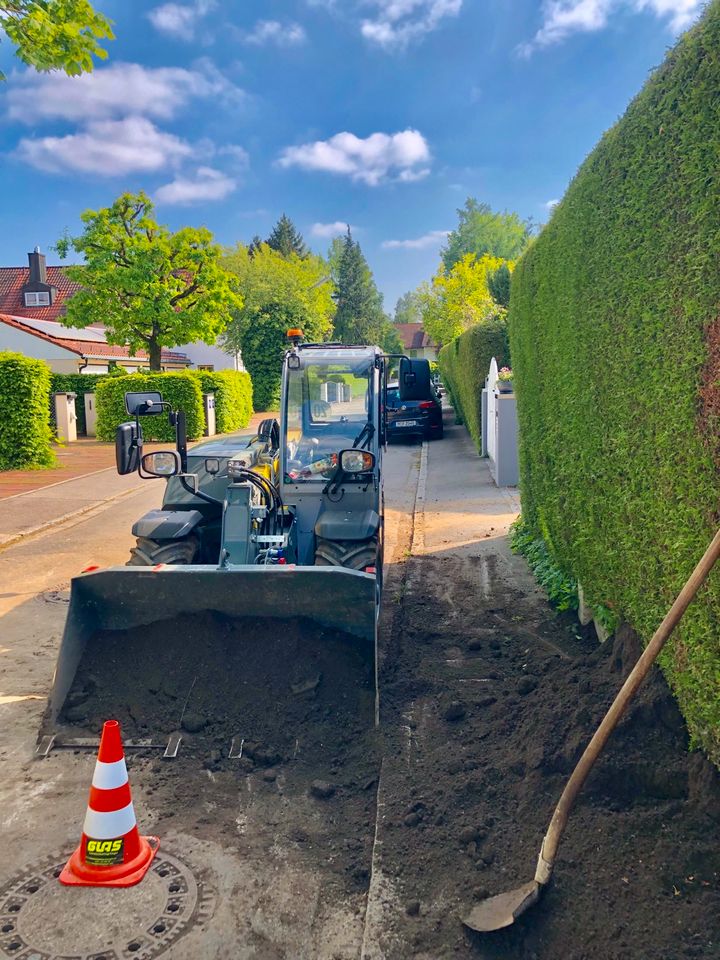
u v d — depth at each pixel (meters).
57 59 9.96
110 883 3.37
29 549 10.05
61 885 3.38
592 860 3.23
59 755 4.42
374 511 6.39
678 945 2.78
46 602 7.64
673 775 3.54
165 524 5.89
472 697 5.00
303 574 4.84
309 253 82.12
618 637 4.69
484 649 5.95
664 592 3.83
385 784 4.07
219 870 3.49
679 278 3.51
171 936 3.09
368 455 6.17
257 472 6.06
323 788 4.06
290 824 3.83
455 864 3.41
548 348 6.50
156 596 4.96
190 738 4.48
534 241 7.16
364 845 3.66
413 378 7.09
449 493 12.91
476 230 88.38
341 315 74.12
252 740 4.46
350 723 4.61
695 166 3.31
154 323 29.23
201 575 4.90
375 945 3.01
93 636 4.99
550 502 6.78
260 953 3.02
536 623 6.49
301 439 6.58
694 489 3.41
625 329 4.30
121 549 9.98
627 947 2.81
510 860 3.38
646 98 3.91
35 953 2.99
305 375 6.61
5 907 3.25
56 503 13.27
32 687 5.48
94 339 36.97
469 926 3.02
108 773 3.45
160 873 3.46
